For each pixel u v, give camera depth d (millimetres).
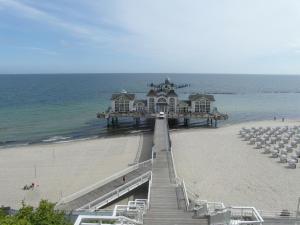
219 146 60188
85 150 58219
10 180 43031
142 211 23766
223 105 134750
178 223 22359
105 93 176625
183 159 51656
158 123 73188
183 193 30984
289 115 110688
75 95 163500
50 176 44500
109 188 36125
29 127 82125
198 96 86188
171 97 86375
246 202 35562
